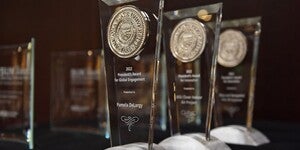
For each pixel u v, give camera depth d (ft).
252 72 3.81
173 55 3.45
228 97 3.88
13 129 3.71
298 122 4.44
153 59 2.93
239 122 3.83
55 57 4.68
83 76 4.57
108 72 3.10
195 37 3.37
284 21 4.39
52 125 4.60
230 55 3.88
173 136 3.34
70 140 3.93
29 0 4.96
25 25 4.93
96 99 4.46
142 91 2.99
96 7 4.83
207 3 3.92
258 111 4.59
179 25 3.43
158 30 2.92
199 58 3.37
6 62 3.81
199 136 3.30
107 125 4.17
